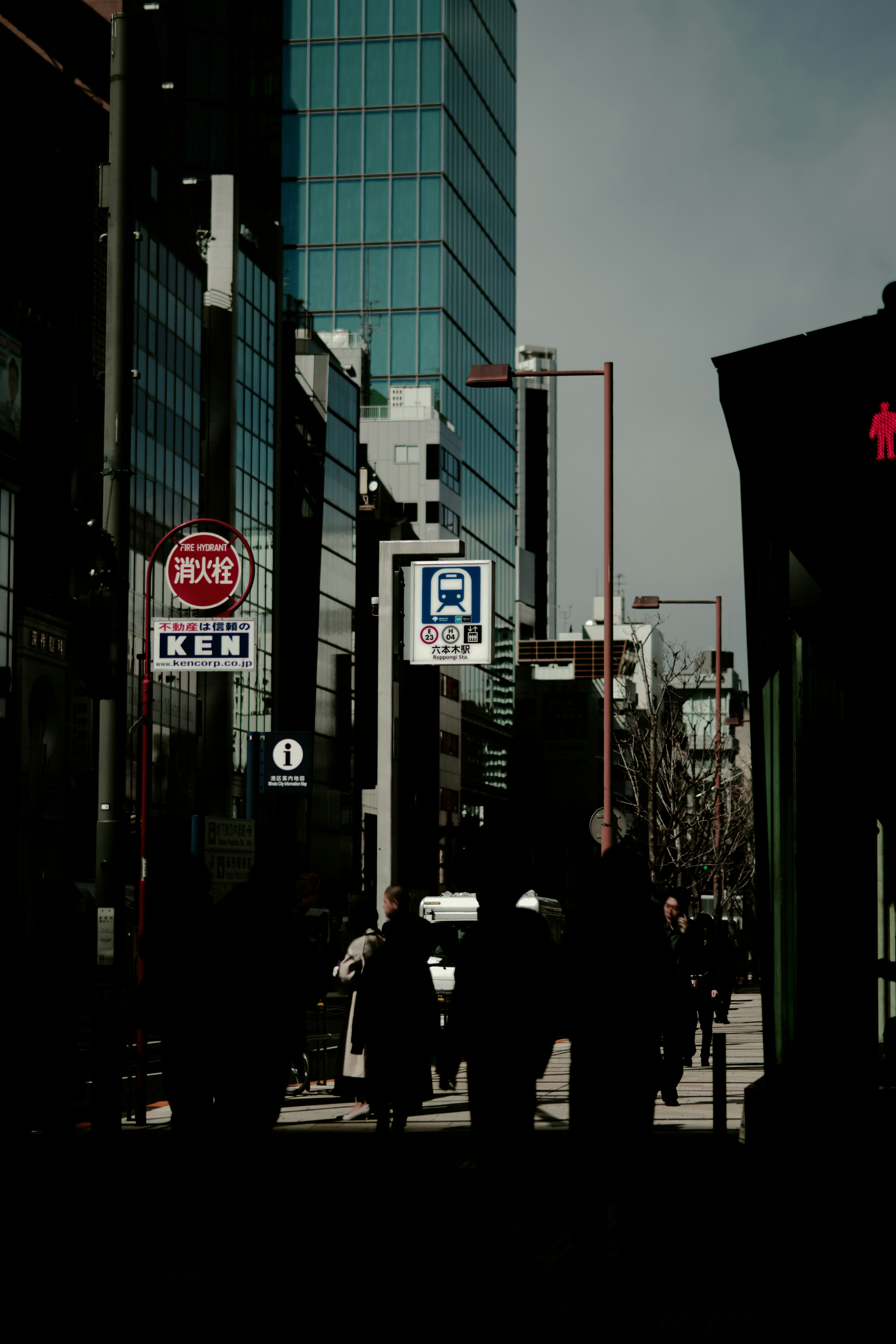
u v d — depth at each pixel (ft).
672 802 229.25
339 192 384.68
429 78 384.06
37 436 215.51
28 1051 29.19
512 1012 31.22
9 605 189.98
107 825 53.31
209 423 274.16
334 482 334.44
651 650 375.45
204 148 365.81
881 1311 26.27
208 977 33.32
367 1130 56.29
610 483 111.24
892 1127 36.40
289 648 307.99
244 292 285.84
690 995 30.07
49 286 218.59
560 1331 24.77
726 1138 41.19
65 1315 27.27
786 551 39.55
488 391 427.74
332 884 319.47
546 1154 48.78
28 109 226.58
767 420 38.37
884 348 37.42
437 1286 28.35
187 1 364.99
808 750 38.27
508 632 436.76
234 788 268.00
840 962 37.42
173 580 85.92
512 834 32.01
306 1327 26.13
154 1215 36.27
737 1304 26.76
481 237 422.41
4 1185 29.14
